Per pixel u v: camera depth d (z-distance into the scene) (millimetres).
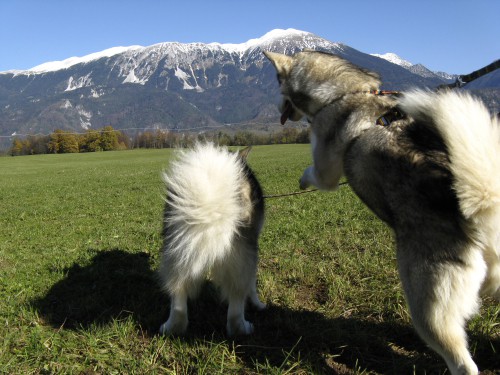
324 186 1504
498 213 967
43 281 1946
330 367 1239
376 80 1422
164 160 15055
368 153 1165
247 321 1481
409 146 1089
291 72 1583
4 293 1808
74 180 8258
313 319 1521
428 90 1178
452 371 1004
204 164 1267
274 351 1319
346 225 2686
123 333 1412
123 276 1972
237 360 1287
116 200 4766
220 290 1583
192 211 1234
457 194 973
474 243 1000
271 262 2127
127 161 15953
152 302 1706
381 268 1904
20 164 17422
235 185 1293
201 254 1268
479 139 971
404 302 1562
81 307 1662
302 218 2977
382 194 1121
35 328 1452
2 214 4188
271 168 7688
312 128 1507
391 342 1365
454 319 1010
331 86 1417
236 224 1315
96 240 2771
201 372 1199
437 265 1003
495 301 1563
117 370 1239
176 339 1371
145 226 3123
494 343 1307
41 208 4445
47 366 1249
